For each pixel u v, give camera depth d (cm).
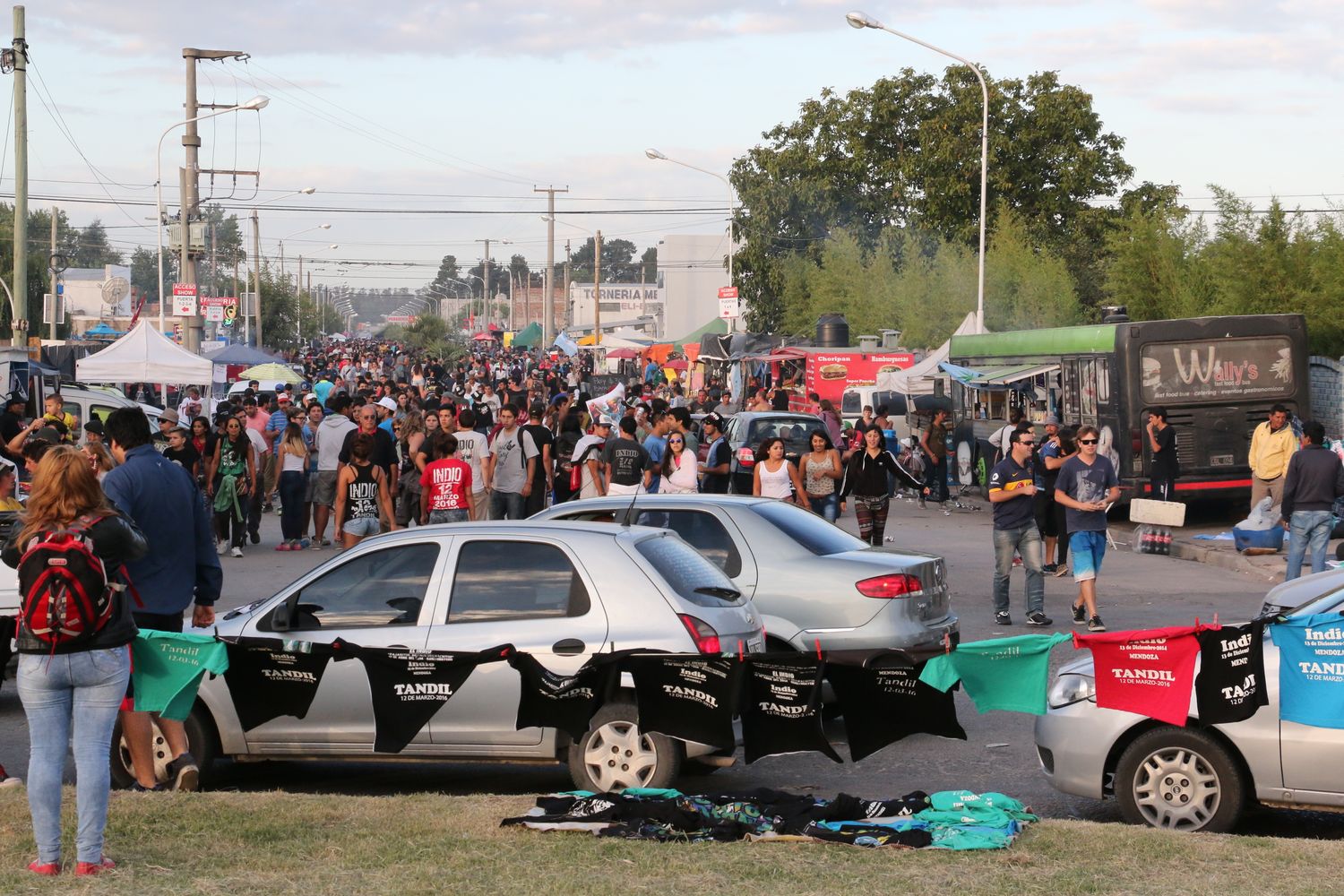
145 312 9344
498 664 820
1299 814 816
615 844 667
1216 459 2317
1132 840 677
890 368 4038
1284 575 1777
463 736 824
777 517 1101
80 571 609
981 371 2862
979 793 859
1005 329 4556
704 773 911
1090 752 766
